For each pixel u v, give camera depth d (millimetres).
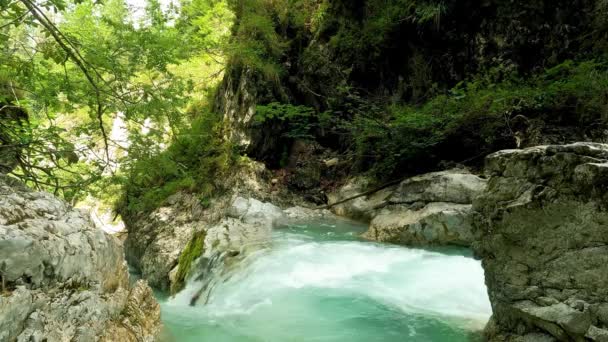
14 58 4461
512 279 2971
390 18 9609
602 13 7145
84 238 2689
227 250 6789
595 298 2473
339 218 8977
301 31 11430
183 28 8828
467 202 6605
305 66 11133
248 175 10000
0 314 1851
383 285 5105
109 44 5410
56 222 2521
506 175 3023
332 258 6070
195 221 9172
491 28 8352
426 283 5070
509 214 2934
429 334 3900
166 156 6055
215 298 5633
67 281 2432
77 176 5246
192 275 6867
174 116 5930
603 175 2395
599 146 2529
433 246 6434
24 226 2234
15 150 4133
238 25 11219
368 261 5898
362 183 9406
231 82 11344
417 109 8820
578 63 7297
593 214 2473
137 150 5602
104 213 12539
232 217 8656
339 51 10688
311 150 11148
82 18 7008
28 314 2057
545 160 2734
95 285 2760
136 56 5695
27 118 5062
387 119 9164
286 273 5586
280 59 11188
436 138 8086
